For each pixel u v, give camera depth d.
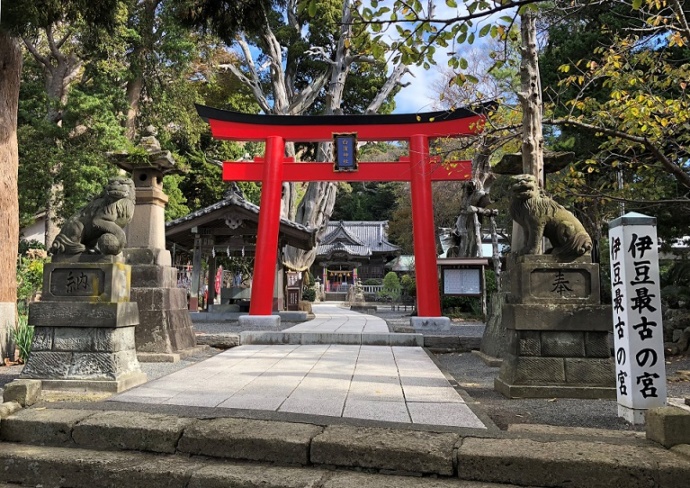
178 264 20.80
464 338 9.30
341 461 3.39
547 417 4.38
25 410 4.15
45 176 15.92
